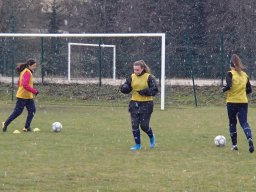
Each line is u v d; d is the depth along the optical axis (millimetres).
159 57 69188
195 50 79562
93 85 67250
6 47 72625
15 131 33438
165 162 23750
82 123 40062
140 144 27578
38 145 28250
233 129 26875
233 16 93875
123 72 73688
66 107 56094
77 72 74625
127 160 24172
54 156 25000
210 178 20469
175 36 98312
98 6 108438
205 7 99625
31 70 33188
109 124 39469
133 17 102625
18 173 21141
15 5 97500
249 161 24000
